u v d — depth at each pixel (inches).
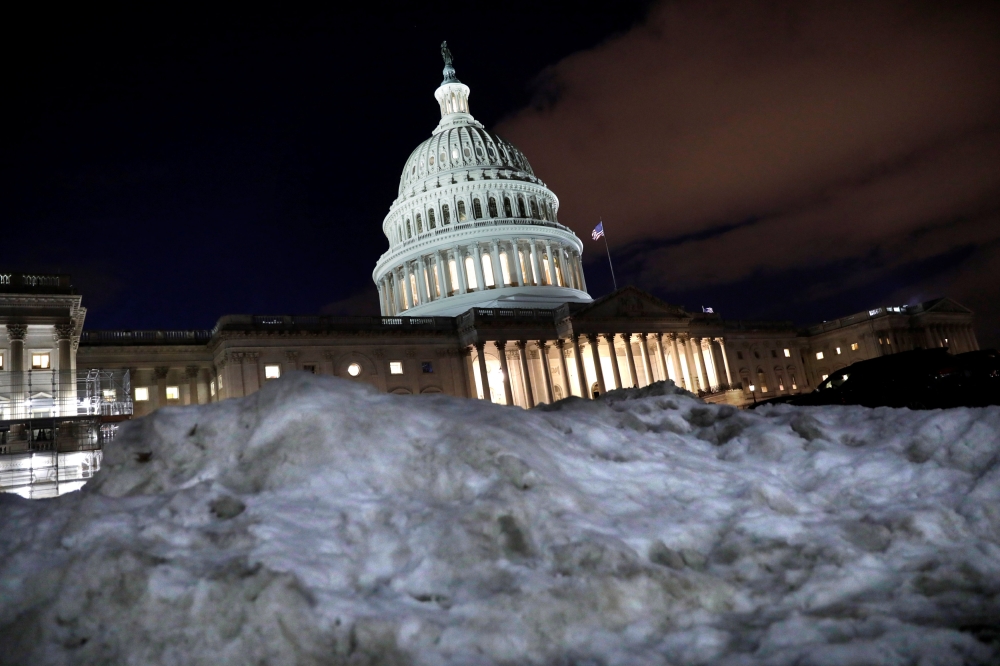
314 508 348.8
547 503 351.3
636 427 545.6
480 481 367.9
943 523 358.9
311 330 2635.3
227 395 2452.0
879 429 502.6
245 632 266.5
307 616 270.4
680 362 3531.0
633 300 3316.9
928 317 4320.9
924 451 447.2
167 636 268.2
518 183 4025.6
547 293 3681.1
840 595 306.7
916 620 282.5
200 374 2640.3
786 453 482.3
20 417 1606.8
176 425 445.1
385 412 432.8
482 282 3683.6
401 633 268.7
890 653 254.7
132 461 420.5
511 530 327.9
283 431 411.5
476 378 3090.6
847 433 511.2
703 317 3720.5
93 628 275.6
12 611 286.7
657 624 288.5
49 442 1470.2
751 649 269.6
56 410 1664.6
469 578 304.2
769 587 317.4
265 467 392.2
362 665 259.4
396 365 2834.6
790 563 332.5
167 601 278.2
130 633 270.8
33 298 1705.2
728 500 397.7
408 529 336.5
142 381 2517.2
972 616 281.6
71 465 1430.9
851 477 433.4
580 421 503.5
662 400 615.5
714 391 3528.5
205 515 351.6
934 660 249.6
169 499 361.4
